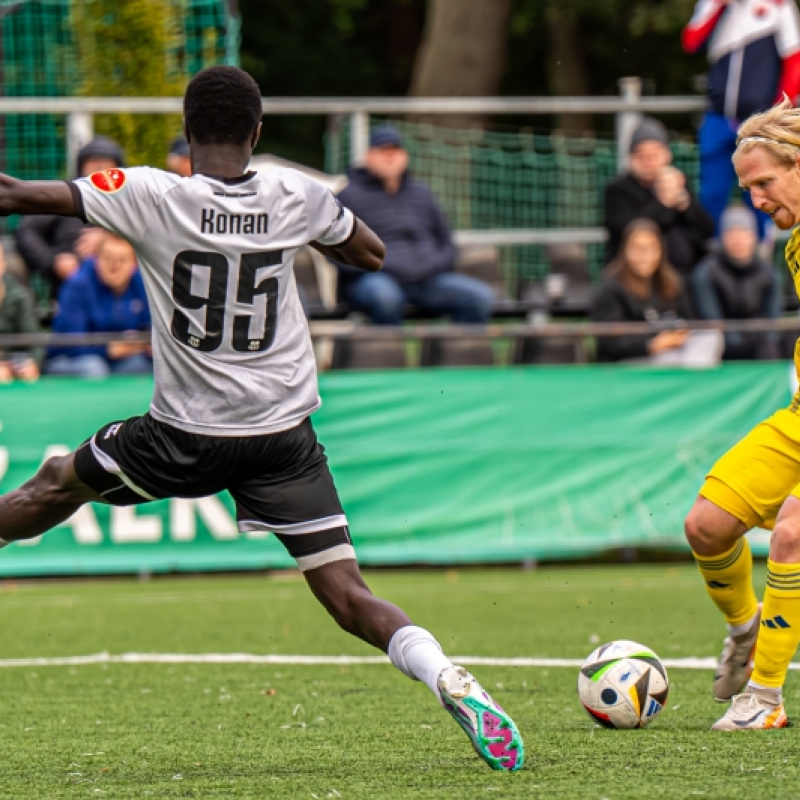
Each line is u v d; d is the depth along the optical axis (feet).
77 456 49.49
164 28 163.73
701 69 301.02
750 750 51.24
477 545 125.90
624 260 133.90
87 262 127.54
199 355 47.88
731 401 128.16
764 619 56.18
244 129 48.62
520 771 47.62
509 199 186.09
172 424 48.24
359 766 49.98
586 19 299.58
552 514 126.93
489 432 126.52
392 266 138.21
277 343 48.78
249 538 124.67
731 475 58.70
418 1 317.42
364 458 125.08
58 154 160.97
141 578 127.54
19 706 66.49
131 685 72.90
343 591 48.85
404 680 73.97
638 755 50.65
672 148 176.86
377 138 138.92
